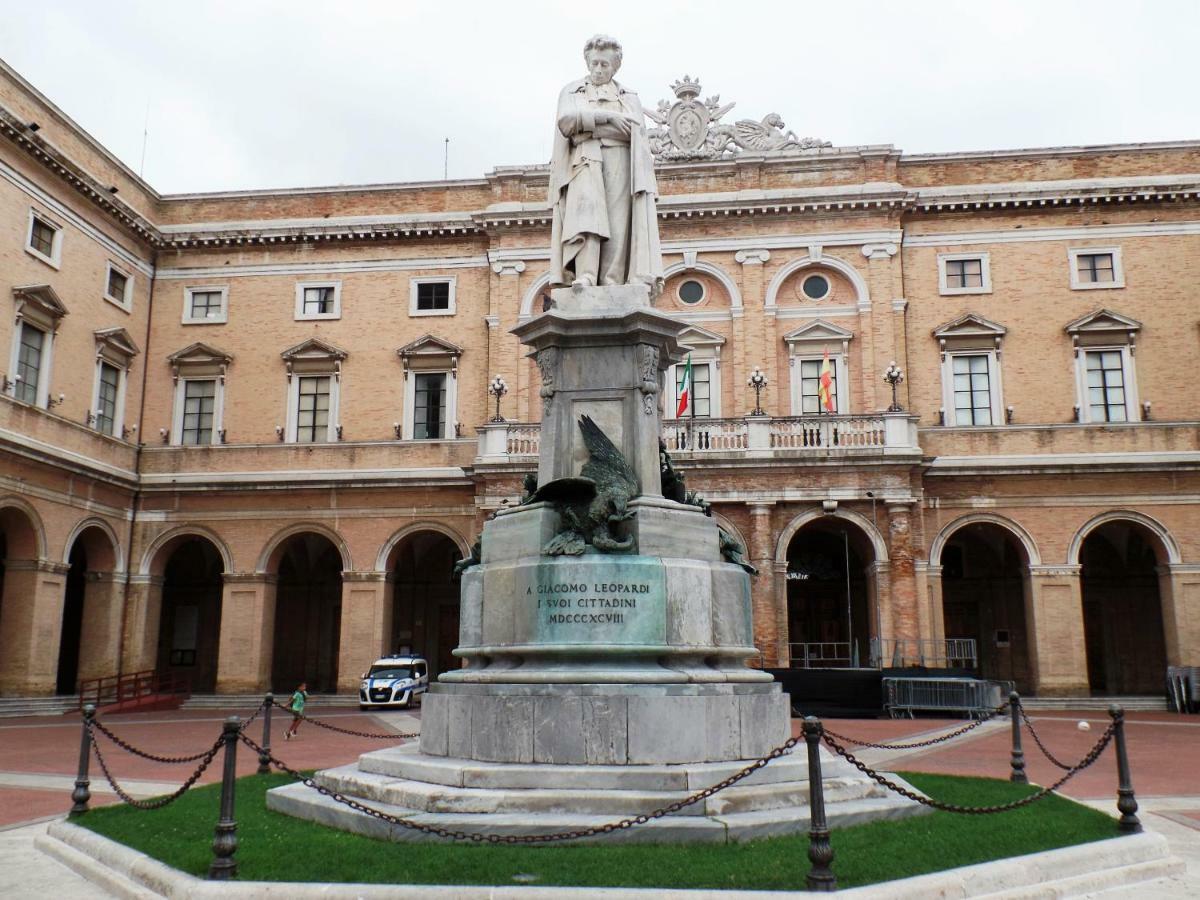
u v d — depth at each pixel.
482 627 10.84
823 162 37.28
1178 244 36.28
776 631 31.88
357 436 38.19
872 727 25.31
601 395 11.40
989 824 9.74
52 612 32.84
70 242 34.69
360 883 7.42
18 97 32.12
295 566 42.53
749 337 36.59
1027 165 37.19
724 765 9.37
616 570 10.12
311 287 39.56
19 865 9.78
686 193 37.69
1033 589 34.25
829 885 7.20
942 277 37.00
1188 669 32.03
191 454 38.25
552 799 8.80
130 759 18.86
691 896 6.98
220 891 7.50
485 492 33.97
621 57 12.65
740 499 32.69
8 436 30.31
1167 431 34.75
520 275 38.03
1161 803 13.23
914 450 32.31
